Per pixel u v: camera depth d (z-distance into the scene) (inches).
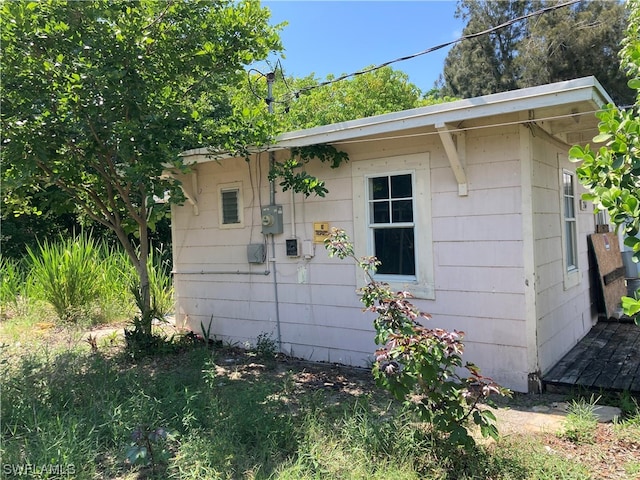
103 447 129.6
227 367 219.9
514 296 177.6
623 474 112.7
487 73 948.0
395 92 681.0
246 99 326.0
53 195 247.3
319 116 592.4
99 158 227.6
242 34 214.2
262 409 142.8
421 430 123.8
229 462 115.1
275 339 247.9
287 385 174.9
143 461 115.0
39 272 345.4
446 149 179.2
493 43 943.7
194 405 147.8
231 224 263.7
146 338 237.3
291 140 215.0
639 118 106.5
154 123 197.3
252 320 257.4
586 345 230.8
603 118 107.3
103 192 261.7
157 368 213.2
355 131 195.8
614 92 804.0
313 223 230.8
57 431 129.3
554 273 203.6
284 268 242.8
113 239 483.5
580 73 808.3
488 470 109.7
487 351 184.2
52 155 207.6
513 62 901.8
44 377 172.9
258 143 214.7
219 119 241.0
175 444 129.1
